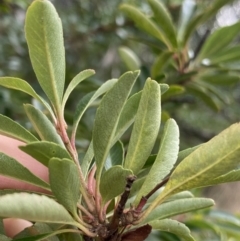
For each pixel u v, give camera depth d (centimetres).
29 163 28
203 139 95
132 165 19
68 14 79
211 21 104
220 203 103
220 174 17
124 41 83
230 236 43
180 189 18
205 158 17
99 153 19
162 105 50
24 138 20
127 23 70
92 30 74
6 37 73
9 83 19
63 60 19
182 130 95
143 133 19
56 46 18
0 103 57
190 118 96
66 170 16
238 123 17
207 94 48
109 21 74
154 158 22
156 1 41
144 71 48
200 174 18
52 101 19
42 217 15
